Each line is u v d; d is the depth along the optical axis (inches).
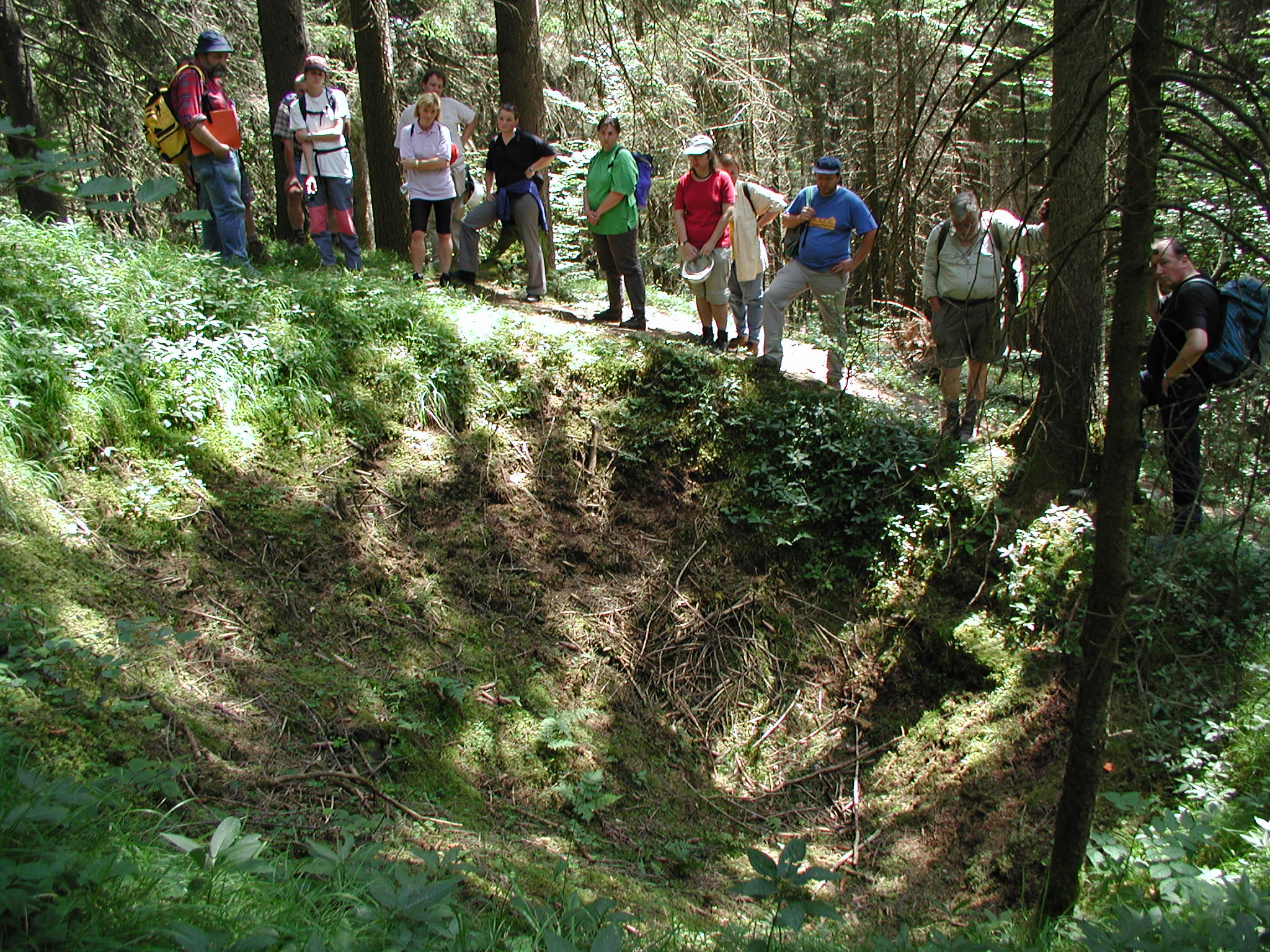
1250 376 147.4
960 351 292.5
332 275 328.8
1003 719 233.5
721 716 263.3
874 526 295.1
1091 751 144.6
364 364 292.2
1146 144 124.8
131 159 542.0
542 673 246.4
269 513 240.8
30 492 202.4
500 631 252.2
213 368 253.9
